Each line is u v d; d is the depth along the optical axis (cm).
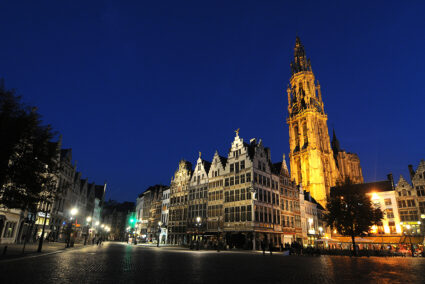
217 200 5900
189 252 3700
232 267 1867
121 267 1691
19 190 2111
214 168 6228
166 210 8012
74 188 7344
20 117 1956
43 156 2134
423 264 2467
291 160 12825
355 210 4822
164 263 2034
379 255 4300
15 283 1058
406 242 6431
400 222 7219
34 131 2066
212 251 4188
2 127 1858
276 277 1404
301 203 6894
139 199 11394
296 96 14000
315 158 11650
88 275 1317
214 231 5709
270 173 5881
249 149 5862
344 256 4081
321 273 1622
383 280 1357
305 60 15150
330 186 11750
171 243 6888
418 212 7056
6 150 1903
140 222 10481
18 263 1764
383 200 7606
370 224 4791
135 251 3650
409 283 1268
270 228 5362
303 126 13012
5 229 3828
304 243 6512
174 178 7494
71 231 4338
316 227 7475
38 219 4953
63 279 1184
